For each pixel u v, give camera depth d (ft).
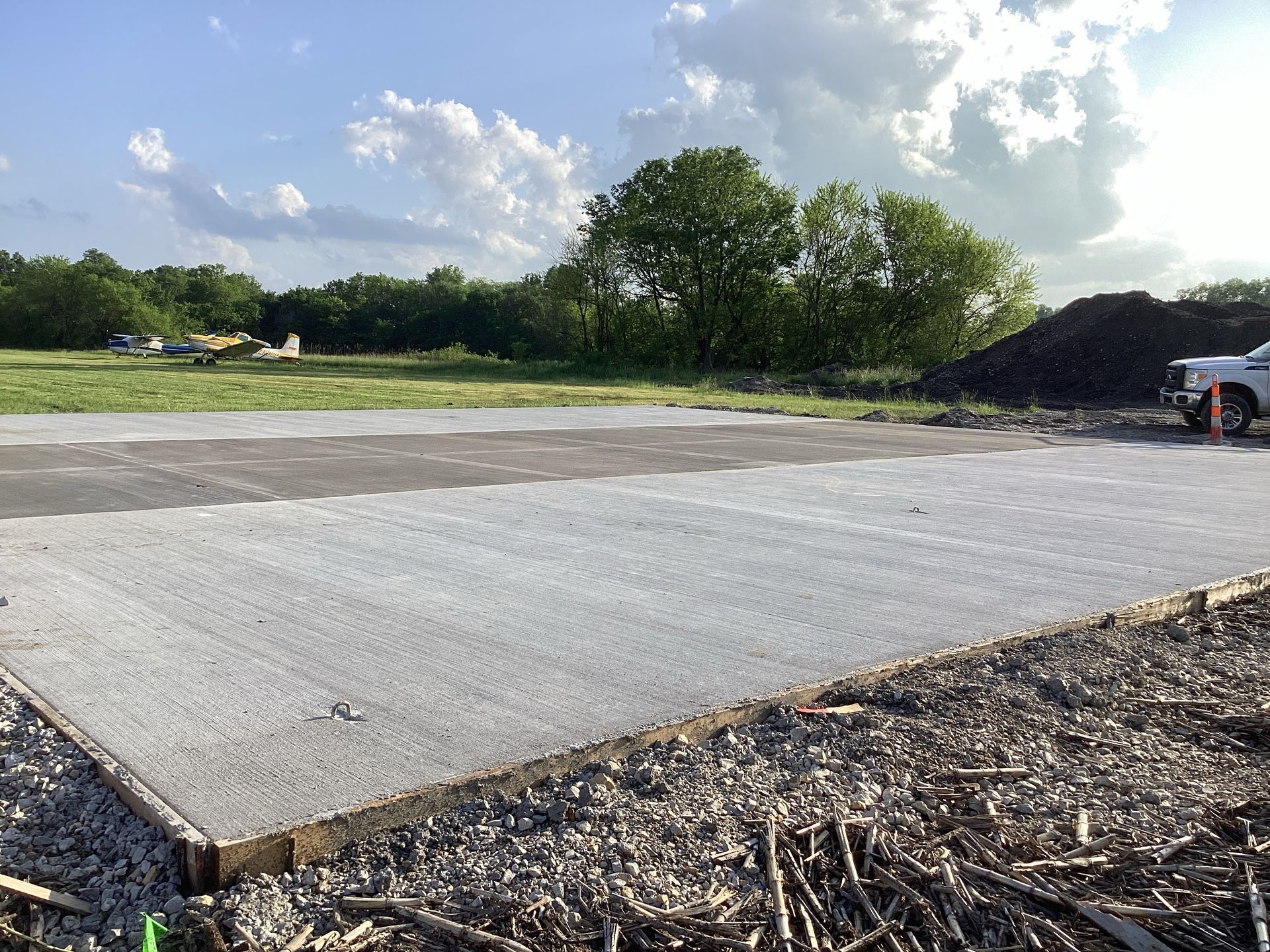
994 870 8.48
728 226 171.94
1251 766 10.80
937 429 65.05
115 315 271.69
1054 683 13.15
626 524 25.27
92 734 10.85
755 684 12.91
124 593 17.12
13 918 7.67
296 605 16.56
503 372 159.94
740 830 9.17
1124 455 48.42
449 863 8.61
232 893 8.09
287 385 100.27
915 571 20.08
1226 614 17.75
